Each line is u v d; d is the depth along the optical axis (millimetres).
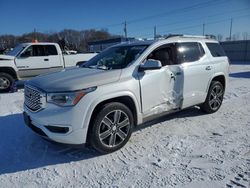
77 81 3740
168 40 4945
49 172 3525
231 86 10070
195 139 4484
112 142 3975
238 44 35250
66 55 11148
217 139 4461
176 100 4895
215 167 3518
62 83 3738
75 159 3867
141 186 3141
